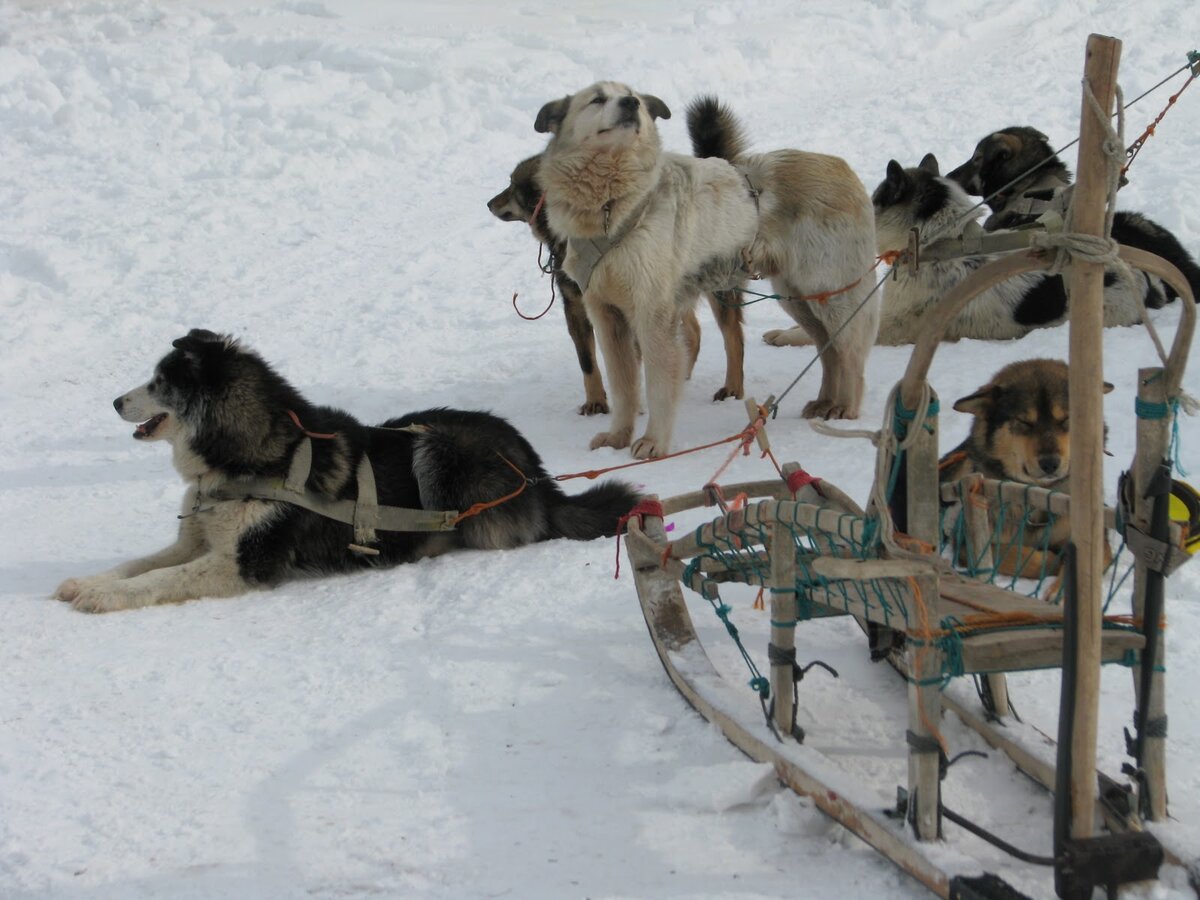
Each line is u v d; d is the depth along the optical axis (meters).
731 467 5.66
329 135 14.86
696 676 3.30
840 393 6.42
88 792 3.05
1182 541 2.49
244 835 2.82
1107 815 2.47
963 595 2.61
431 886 2.58
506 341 8.67
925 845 2.37
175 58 17.19
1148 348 6.41
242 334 9.37
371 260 11.09
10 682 3.75
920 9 18.89
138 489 6.26
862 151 12.62
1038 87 14.11
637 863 2.60
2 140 15.34
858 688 3.36
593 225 5.86
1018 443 3.87
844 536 2.56
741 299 6.88
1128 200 9.37
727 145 6.71
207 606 4.47
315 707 3.47
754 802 2.79
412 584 4.51
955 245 3.79
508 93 16.16
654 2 21.41
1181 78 13.21
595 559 4.55
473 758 3.12
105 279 11.16
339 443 4.77
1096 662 2.20
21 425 7.77
